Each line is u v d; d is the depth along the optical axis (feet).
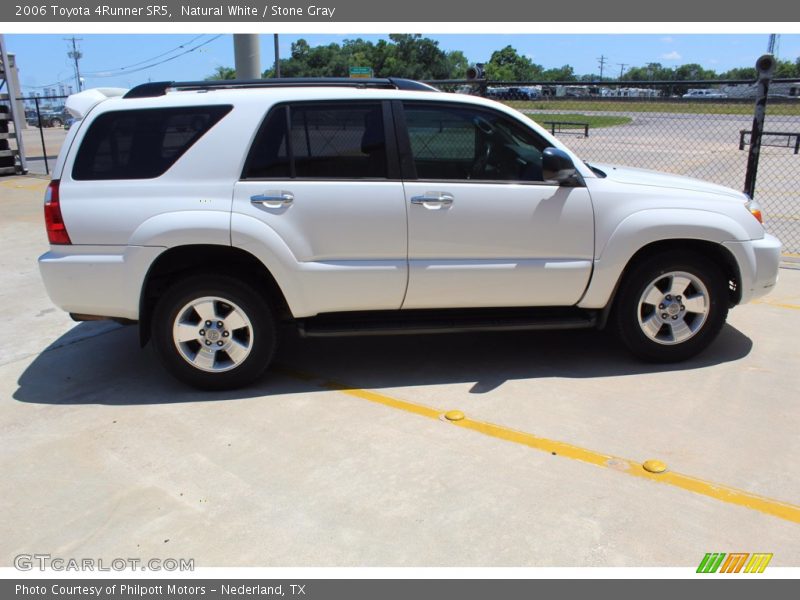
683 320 15.64
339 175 14.19
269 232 13.82
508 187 14.43
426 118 14.39
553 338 17.89
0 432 13.20
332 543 9.78
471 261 14.61
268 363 14.84
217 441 12.73
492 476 11.34
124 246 13.78
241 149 13.94
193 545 9.81
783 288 22.16
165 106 14.06
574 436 12.62
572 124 61.16
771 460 11.68
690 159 61.67
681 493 10.77
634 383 14.90
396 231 14.23
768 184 47.62
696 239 15.17
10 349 17.72
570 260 14.84
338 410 13.91
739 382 14.82
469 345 17.49
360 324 14.92
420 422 13.30
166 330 14.38
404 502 10.69
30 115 177.47
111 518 10.46
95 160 13.98
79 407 14.26
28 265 26.05
